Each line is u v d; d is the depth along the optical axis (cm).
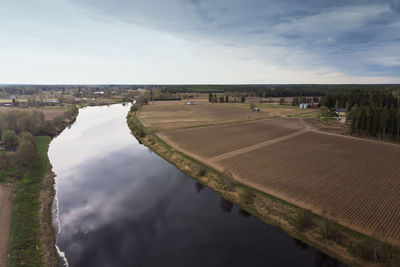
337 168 4484
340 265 2388
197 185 4362
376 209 3077
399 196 3381
